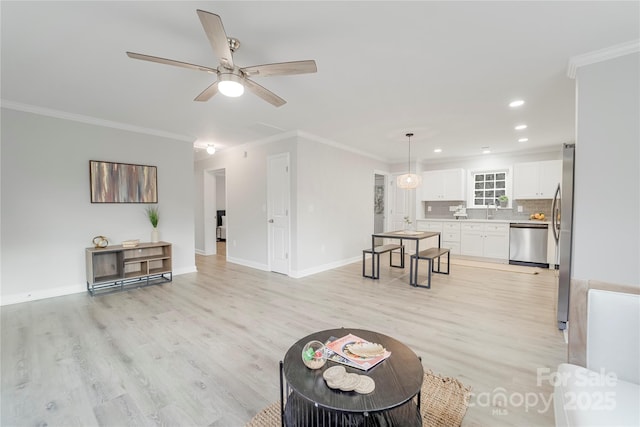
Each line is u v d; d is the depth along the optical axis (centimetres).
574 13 178
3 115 327
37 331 265
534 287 409
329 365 137
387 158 697
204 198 691
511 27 193
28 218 345
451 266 550
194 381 192
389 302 347
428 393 180
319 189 508
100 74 261
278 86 286
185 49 222
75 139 378
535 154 600
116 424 155
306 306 333
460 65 245
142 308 326
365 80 273
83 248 385
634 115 209
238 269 531
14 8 171
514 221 580
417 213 708
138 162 437
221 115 378
